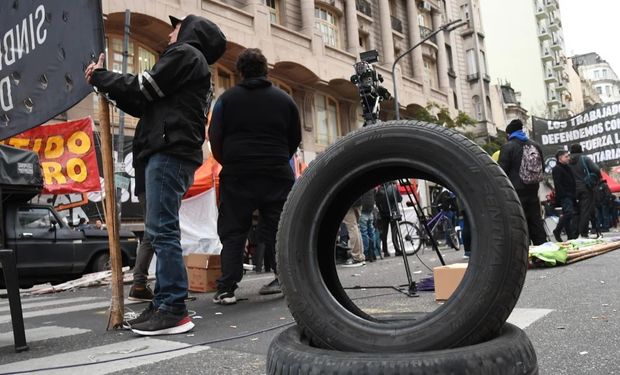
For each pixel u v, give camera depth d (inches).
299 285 59.0
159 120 118.4
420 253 394.9
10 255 109.4
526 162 244.7
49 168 392.8
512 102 1947.6
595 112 716.0
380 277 221.3
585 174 390.0
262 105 165.6
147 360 93.4
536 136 749.9
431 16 1280.8
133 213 458.0
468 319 50.9
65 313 172.9
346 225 314.7
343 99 906.1
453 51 1396.4
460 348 48.5
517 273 51.5
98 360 95.2
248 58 168.1
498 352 47.8
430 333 51.6
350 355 49.3
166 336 115.9
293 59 759.1
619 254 251.3
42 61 133.2
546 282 168.2
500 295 50.9
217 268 205.3
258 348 99.0
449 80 1353.3
